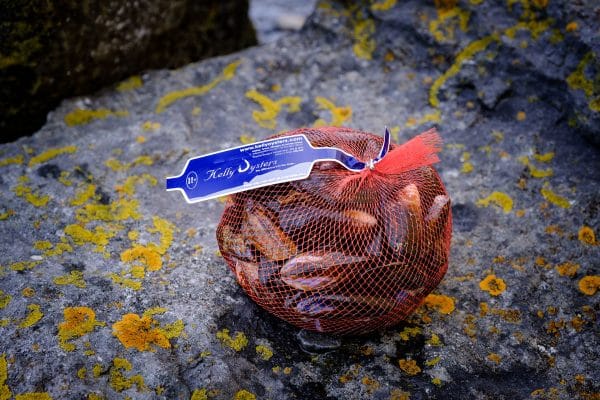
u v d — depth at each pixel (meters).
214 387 0.57
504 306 0.65
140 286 0.64
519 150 0.77
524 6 0.80
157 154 0.76
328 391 0.59
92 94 0.82
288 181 0.57
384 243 0.57
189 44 0.90
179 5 0.86
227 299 0.64
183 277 0.65
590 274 0.67
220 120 0.81
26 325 0.59
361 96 0.84
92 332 0.59
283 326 0.63
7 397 0.55
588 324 0.64
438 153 0.78
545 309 0.65
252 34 1.01
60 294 0.61
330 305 0.57
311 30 0.89
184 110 0.82
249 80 0.85
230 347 0.60
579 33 0.76
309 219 0.57
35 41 0.74
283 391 0.58
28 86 0.77
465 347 0.62
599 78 0.75
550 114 0.78
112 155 0.76
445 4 0.84
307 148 0.58
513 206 0.72
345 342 0.62
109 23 0.79
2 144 0.76
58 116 0.79
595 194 0.72
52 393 0.55
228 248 0.60
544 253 0.69
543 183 0.74
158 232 0.69
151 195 0.73
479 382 0.60
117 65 0.83
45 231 0.67
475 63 0.82
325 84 0.85
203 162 0.60
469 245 0.70
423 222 0.58
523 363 0.61
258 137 0.80
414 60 0.85
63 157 0.75
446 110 0.81
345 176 0.58
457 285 0.67
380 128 0.80
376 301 0.57
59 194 0.71
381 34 0.87
